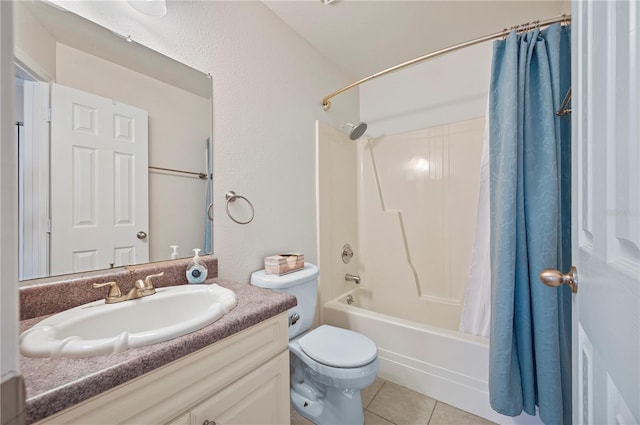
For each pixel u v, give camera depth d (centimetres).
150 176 105
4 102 27
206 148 124
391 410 139
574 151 59
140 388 56
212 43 126
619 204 36
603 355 41
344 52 198
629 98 33
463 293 200
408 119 228
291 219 171
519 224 113
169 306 90
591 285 48
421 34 177
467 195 201
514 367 112
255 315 81
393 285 223
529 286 112
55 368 51
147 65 105
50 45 84
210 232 125
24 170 78
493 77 126
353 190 241
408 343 157
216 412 71
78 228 87
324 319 191
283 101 165
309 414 132
